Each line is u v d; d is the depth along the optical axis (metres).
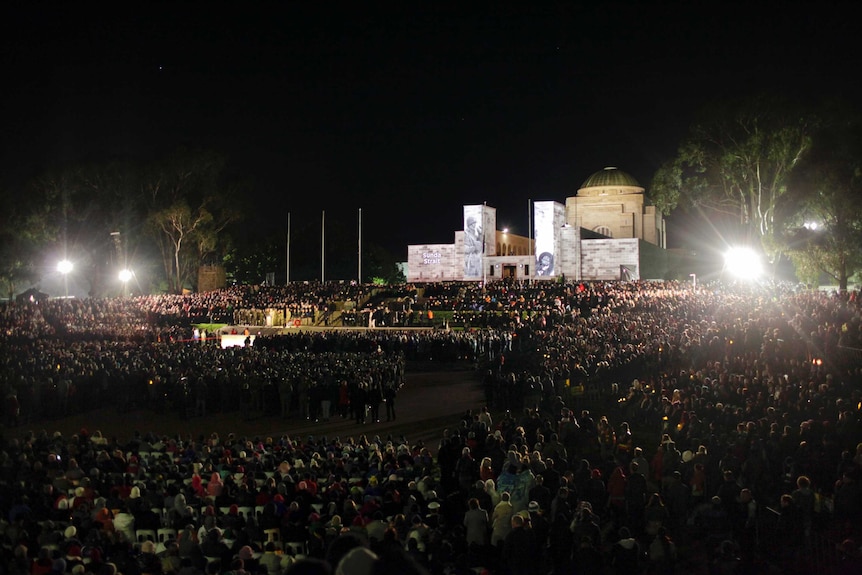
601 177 131.75
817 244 65.88
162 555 16.56
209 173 113.75
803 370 35.19
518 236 127.38
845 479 18.78
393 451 23.77
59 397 41.66
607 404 40.53
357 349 63.78
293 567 4.80
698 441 23.78
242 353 53.34
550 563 17.42
